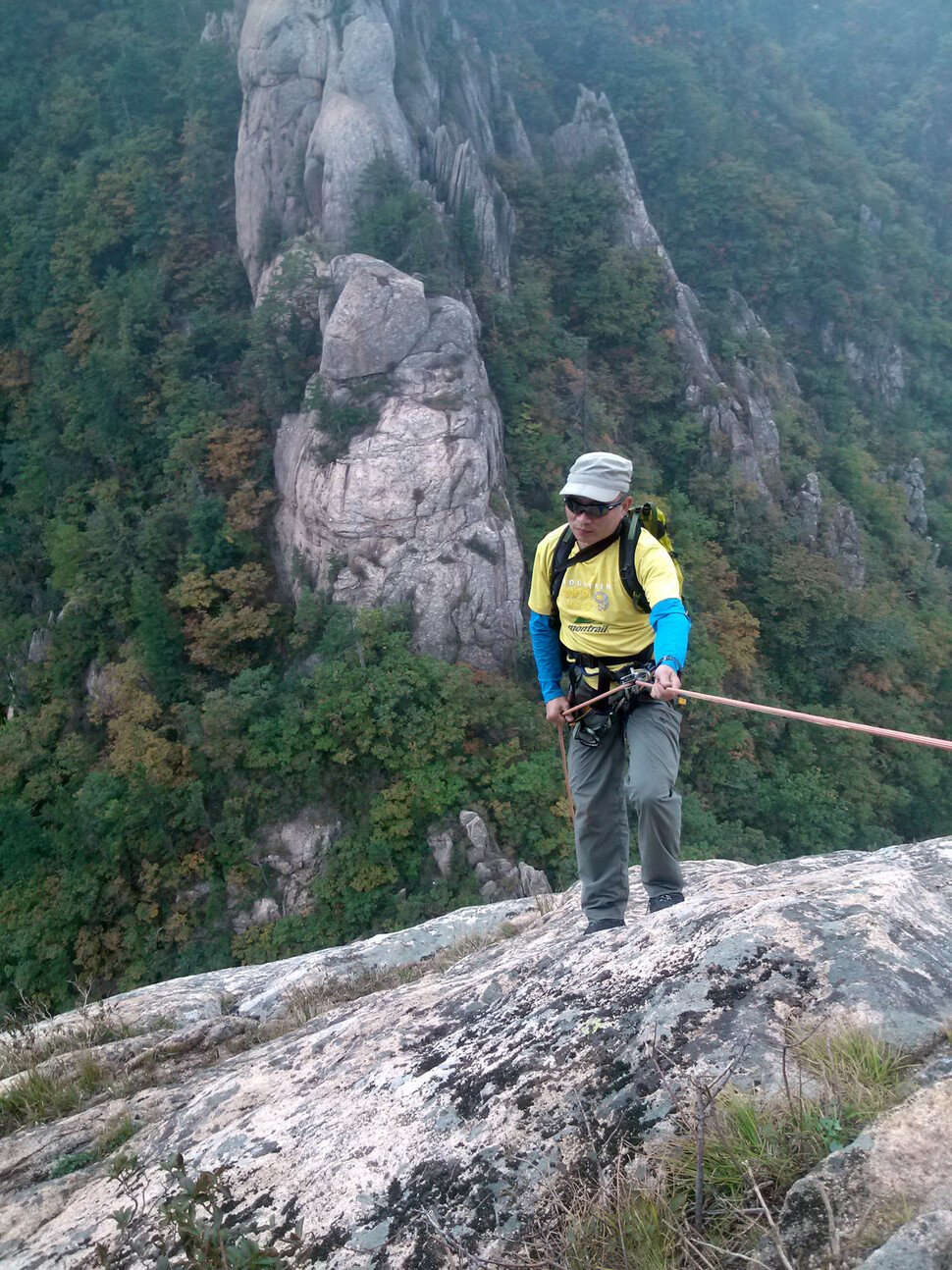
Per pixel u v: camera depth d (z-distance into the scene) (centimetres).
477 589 3066
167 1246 231
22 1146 349
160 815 2892
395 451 3059
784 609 4141
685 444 4419
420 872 2745
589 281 4647
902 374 6059
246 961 2681
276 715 2977
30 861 2928
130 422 3831
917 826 3884
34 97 5022
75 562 3481
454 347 3253
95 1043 488
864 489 4916
